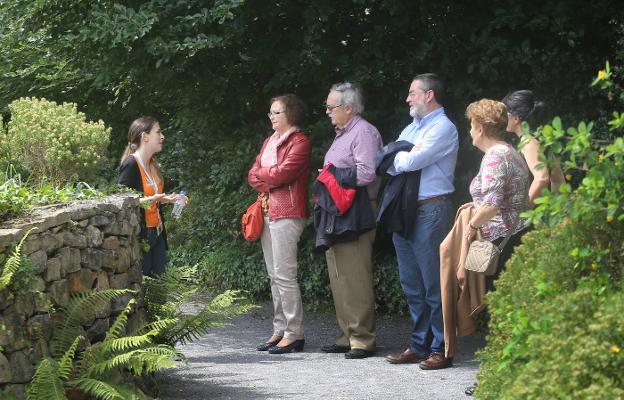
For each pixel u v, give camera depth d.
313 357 8.98
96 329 6.56
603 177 4.49
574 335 4.22
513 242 7.22
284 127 9.30
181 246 14.58
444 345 8.12
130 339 6.28
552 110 10.70
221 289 13.35
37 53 13.31
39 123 7.78
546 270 4.84
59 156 7.66
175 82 11.28
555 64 10.53
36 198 6.75
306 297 12.10
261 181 9.40
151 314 7.73
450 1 10.49
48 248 6.01
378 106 11.09
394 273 11.32
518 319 4.83
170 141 13.99
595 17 10.37
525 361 4.77
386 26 10.50
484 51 10.38
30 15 12.10
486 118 7.30
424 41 10.40
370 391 7.31
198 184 13.85
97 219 6.76
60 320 6.14
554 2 10.16
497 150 7.19
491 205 7.09
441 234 8.19
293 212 9.20
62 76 12.77
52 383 5.52
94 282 6.63
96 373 6.18
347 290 8.88
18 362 5.50
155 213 8.67
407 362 8.49
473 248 7.10
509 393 4.45
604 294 4.52
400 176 8.27
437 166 8.23
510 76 10.66
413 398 7.05
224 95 11.79
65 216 6.26
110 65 10.84
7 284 5.39
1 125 7.88
